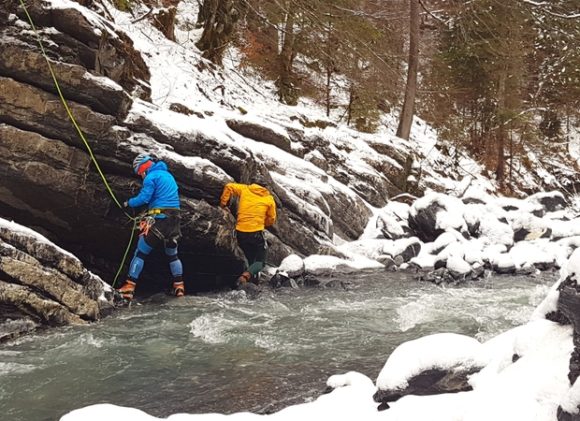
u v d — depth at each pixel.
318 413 3.38
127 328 5.77
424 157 18.36
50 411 3.88
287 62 17.97
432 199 11.39
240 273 8.10
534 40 24.14
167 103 10.80
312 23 15.82
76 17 6.84
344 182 13.29
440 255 9.47
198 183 7.47
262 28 17.94
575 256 2.91
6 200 6.84
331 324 6.09
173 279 7.30
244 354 5.07
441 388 3.39
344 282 8.23
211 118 11.46
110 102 6.98
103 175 7.01
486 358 3.50
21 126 6.59
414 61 18.47
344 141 14.87
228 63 17.41
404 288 8.07
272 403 3.98
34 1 6.63
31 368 4.64
